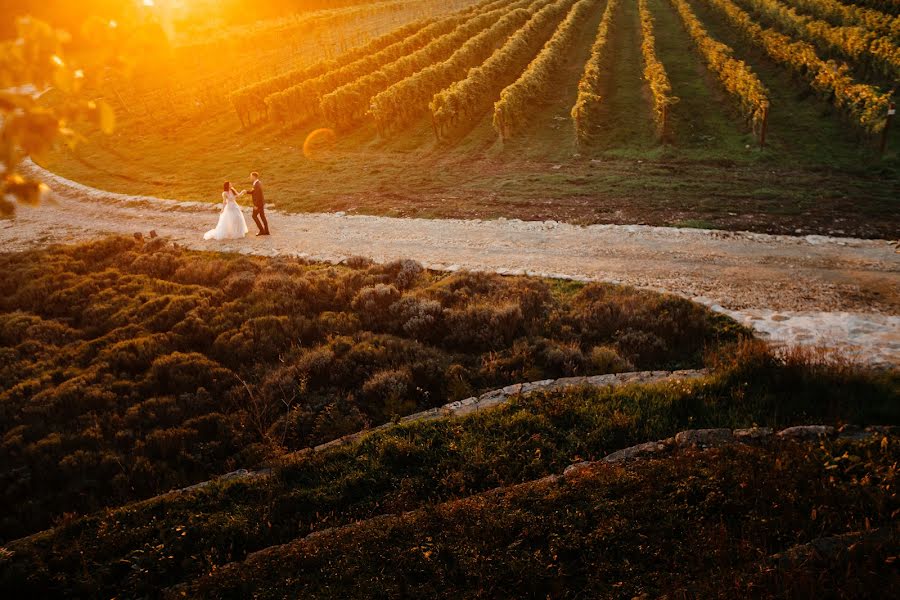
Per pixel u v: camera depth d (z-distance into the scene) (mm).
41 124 2723
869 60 25281
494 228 16656
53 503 7516
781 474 5637
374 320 11945
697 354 9984
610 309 11297
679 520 5328
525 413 7742
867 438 6160
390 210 18906
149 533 6410
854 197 16141
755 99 20781
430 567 5273
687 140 22500
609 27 42781
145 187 24625
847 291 11625
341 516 6492
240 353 10875
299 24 68062
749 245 14000
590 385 8492
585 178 19828
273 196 21469
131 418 9023
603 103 28250
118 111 39938
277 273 14352
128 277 14867
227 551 6152
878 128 18328
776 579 4355
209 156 28500
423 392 9297
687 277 12852
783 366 8234
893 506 5070
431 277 13953
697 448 6418
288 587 5305
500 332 10953
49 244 18766
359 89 30109
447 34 44438
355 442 7734
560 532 5445
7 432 8805
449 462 7039
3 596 5707
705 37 33219
